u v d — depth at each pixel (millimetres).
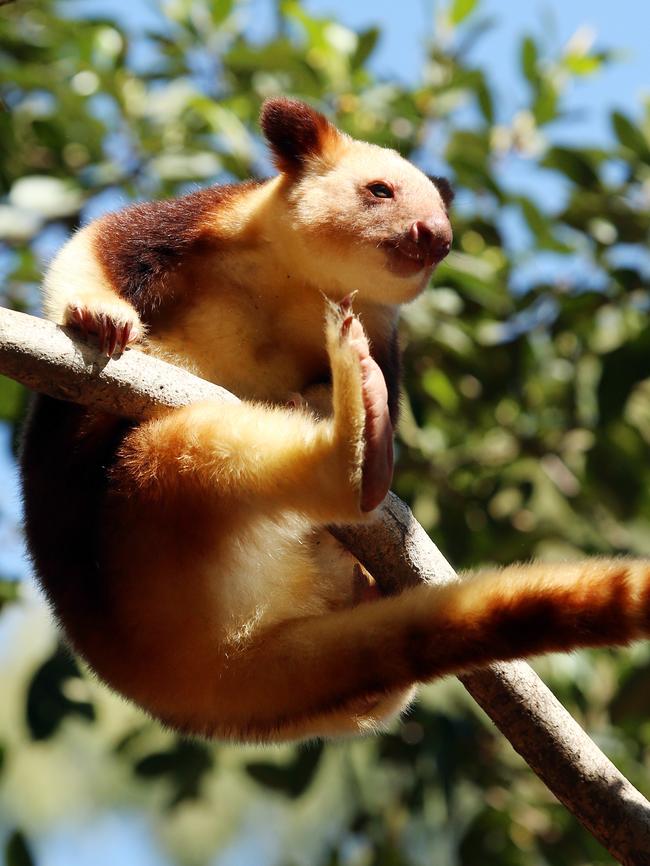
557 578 5793
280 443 6160
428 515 11242
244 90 12406
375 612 6250
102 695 12000
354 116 11734
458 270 10938
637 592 5621
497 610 5816
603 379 10672
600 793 6105
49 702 10023
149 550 6434
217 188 8148
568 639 5711
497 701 6238
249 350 7809
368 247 8055
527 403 11805
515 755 11117
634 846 5996
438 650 5961
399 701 6895
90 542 6609
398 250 8102
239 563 6449
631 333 10898
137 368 6277
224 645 6426
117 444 6598
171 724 6652
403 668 6051
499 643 5816
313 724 6516
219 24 12570
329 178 8305
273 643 6375
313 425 6250
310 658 6277
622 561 5840
